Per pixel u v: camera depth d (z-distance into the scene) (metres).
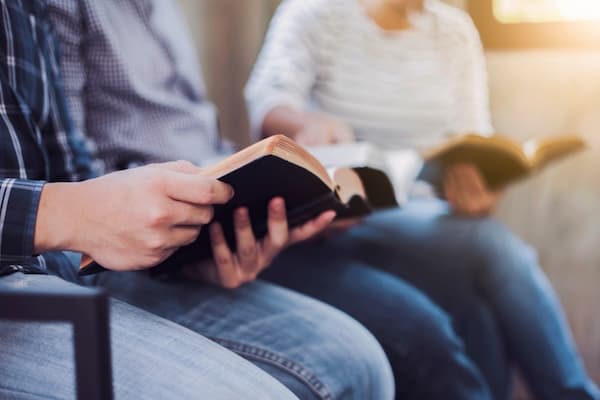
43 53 0.79
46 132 0.78
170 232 0.58
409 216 1.48
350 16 1.58
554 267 2.04
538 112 2.02
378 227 1.45
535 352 1.35
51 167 0.78
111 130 1.11
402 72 1.60
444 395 1.05
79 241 0.57
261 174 0.61
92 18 1.04
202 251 0.76
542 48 2.00
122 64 1.09
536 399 1.38
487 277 1.38
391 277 1.19
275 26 1.62
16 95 0.70
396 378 1.05
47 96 0.77
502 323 1.38
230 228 0.73
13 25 0.73
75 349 0.39
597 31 1.96
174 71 1.25
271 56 1.54
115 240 0.57
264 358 0.72
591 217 2.00
